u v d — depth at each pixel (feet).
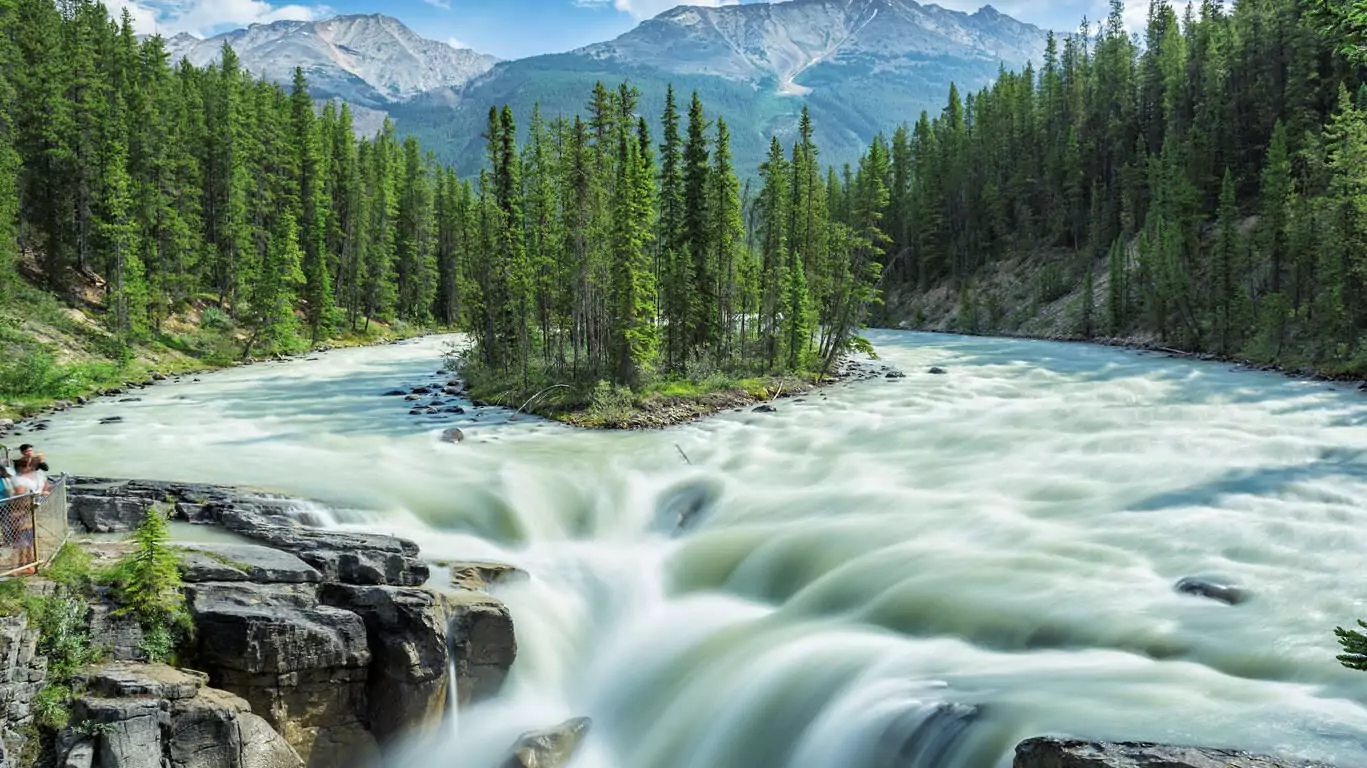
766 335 195.31
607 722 54.39
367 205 313.94
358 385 172.24
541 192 171.01
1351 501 71.97
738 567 69.15
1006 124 448.24
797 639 56.54
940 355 238.27
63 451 98.78
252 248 251.60
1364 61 33.30
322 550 56.44
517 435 118.32
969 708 43.19
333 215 312.09
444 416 134.92
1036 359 222.69
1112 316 287.89
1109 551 63.36
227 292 254.27
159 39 260.83
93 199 206.08
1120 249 289.53
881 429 116.98
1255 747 37.09
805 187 209.26
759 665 54.03
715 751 50.01
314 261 276.41
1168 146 320.09
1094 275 339.16
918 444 105.81
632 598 65.57
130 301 192.13
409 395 155.63
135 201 209.56
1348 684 42.78
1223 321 224.12
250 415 131.64
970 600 56.90
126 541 53.98
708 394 150.71
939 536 69.31
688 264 175.83
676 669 56.59
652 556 72.74
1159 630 50.37
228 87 273.75
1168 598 54.65
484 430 121.90
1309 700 41.70
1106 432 106.42
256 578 49.88
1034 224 409.49
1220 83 334.44
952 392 159.63
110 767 37.35
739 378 170.50
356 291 298.35
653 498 86.63
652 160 188.14
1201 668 46.34
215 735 40.04
